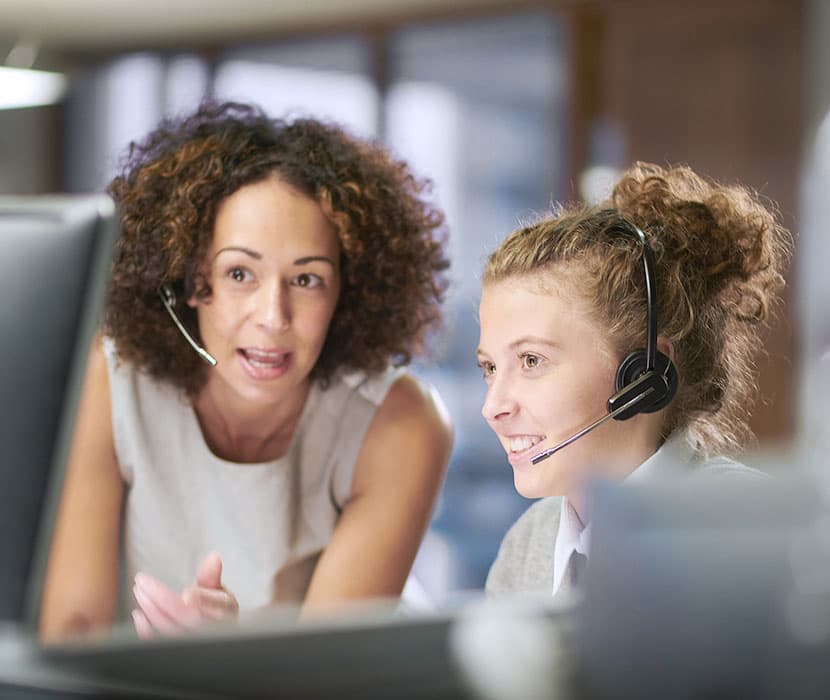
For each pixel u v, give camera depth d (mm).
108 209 1175
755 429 6012
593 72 7121
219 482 1795
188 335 1747
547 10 7234
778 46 6531
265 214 1704
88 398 1824
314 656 708
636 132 6988
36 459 1121
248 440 1829
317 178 1738
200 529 1796
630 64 6996
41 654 738
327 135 1824
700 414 1561
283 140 1784
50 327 1133
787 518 570
